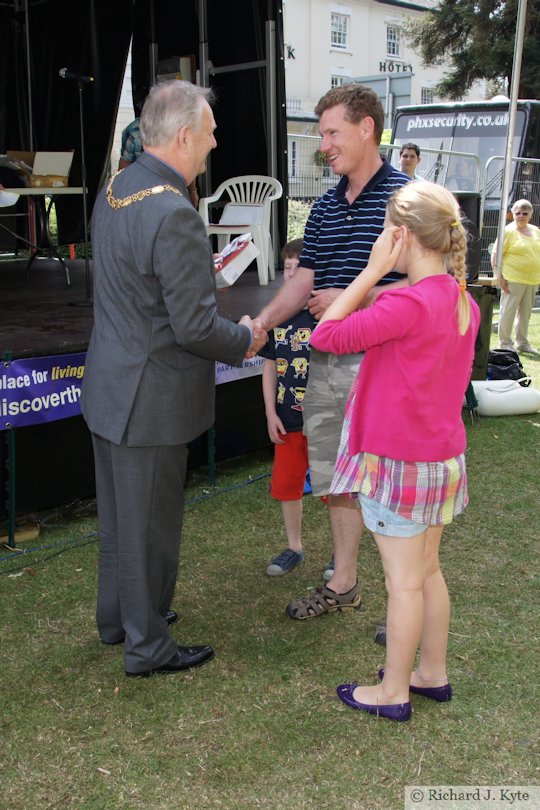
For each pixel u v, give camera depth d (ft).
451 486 7.06
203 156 7.60
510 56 70.28
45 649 8.85
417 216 6.73
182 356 7.68
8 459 11.21
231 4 22.12
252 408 14.75
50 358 11.29
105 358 7.64
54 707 7.82
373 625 9.45
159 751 7.21
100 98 26.68
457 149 39.75
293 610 9.53
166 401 7.59
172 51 23.95
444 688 7.89
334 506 9.31
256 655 8.77
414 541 7.18
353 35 85.66
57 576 10.57
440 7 74.59
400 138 42.27
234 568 10.90
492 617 9.59
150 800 6.63
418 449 6.86
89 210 28.32
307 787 6.78
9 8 27.27
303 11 80.84
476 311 7.14
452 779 6.90
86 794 6.69
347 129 8.16
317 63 82.74
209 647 8.71
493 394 18.43
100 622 8.82
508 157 24.13
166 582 8.29
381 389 6.94
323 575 10.70
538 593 10.23
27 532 11.68
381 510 7.11
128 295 7.46
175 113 7.28
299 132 77.15
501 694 8.09
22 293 18.53
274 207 22.38
